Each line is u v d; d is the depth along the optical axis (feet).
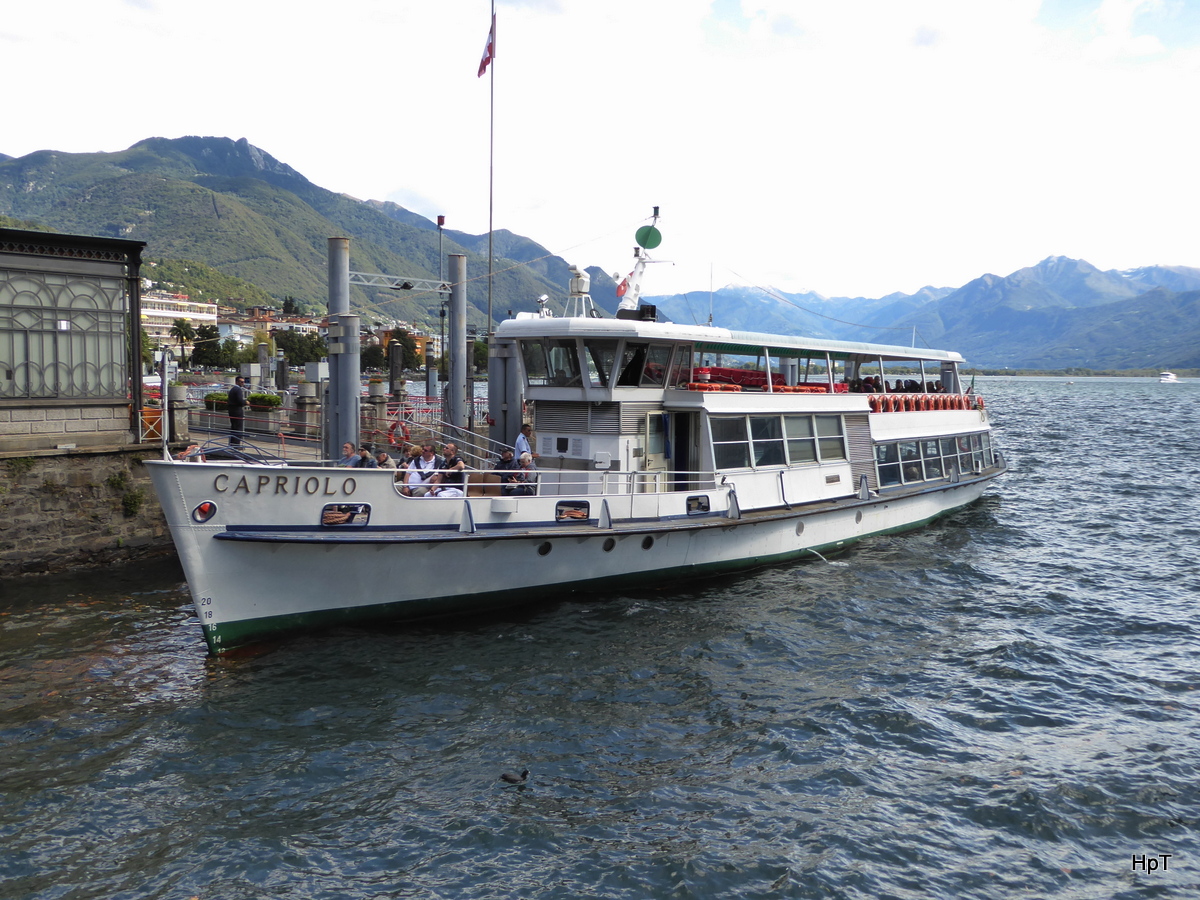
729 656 55.16
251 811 36.86
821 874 33.12
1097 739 45.32
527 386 72.28
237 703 46.83
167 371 52.95
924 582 73.92
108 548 75.00
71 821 35.81
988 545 89.45
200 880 32.24
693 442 71.00
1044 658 56.75
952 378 110.42
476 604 59.77
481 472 59.11
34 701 47.14
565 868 33.30
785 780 40.29
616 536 63.62
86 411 74.28
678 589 68.13
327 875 32.71
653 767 41.24
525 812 37.06
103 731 43.65
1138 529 100.78
